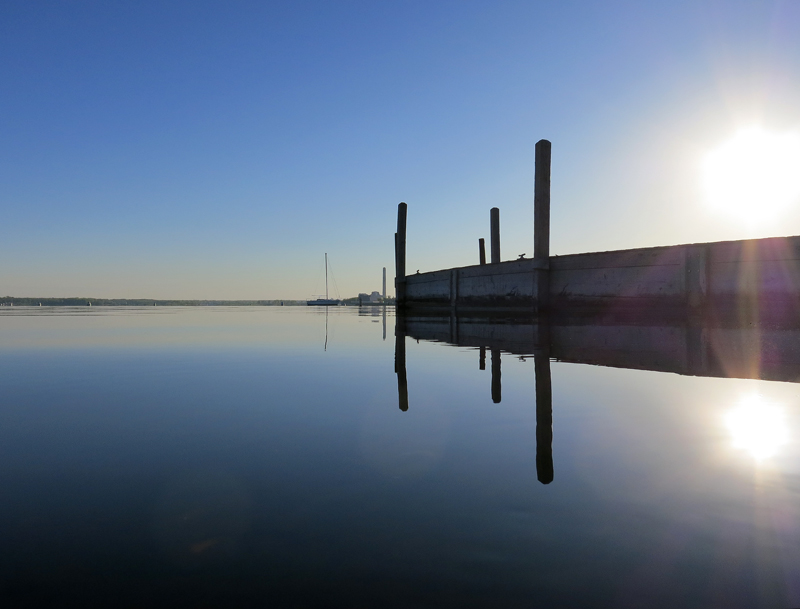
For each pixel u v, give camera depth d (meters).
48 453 3.46
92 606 1.68
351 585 1.80
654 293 23.20
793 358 8.45
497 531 2.21
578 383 6.23
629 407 4.81
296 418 4.48
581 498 2.57
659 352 9.58
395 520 2.33
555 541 2.11
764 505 2.45
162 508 2.49
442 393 5.66
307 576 1.86
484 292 33.56
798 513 2.36
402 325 21.48
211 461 3.25
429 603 1.69
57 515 2.42
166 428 4.14
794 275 19.11
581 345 11.12
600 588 1.77
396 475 2.95
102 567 1.94
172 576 1.87
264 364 8.49
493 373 7.20
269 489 2.74
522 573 1.87
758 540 2.10
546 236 27.66
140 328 19.50
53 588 1.79
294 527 2.26
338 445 3.61
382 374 7.24
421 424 4.21
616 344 11.20
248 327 20.44
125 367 8.16
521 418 4.40
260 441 3.73
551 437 3.76
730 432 3.85
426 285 42.22
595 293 25.72
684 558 1.97
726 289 20.88
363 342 12.92
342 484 2.81
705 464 3.09
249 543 2.12
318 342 12.98
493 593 1.74
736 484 2.74
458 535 2.17
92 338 14.35
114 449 3.54
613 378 6.61
